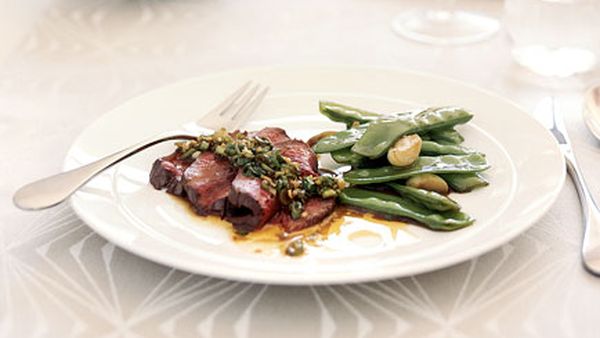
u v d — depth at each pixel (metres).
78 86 0.62
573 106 0.57
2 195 0.47
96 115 0.57
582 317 0.37
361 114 0.51
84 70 0.65
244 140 0.46
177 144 0.48
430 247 0.39
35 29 0.72
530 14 0.61
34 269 0.40
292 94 0.56
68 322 0.37
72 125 0.56
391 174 0.44
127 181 0.45
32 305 0.38
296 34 0.72
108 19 0.75
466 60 0.66
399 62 0.66
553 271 0.40
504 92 0.60
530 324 0.37
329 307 0.38
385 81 0.56
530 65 0.63
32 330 0.37
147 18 0.75
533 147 0.47
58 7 0.77
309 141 0.51
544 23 0.61
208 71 0.65
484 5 0.77
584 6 0.60
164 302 0.38
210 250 0.40
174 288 0.39
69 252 0.42
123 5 0.78
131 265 0.41
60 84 0.62
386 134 0.46
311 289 0.39
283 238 0.41
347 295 0.39
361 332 0.36
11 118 0.57
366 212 0.43
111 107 0.59
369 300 0.38
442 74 0.63
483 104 0.53
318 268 0.37
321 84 0.56
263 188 0.42
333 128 0.52
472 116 0.49
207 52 0.68
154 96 0.54
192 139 0.49
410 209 0.42
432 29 0.72
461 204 0.43
